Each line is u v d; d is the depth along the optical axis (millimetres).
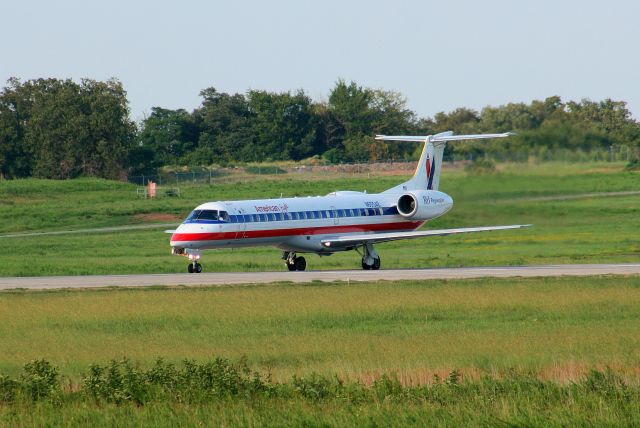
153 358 99875
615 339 108812
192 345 107875
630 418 72500
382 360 97438
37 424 73562
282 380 87250
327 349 104250
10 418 74875
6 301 140000
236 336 113875
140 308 133625
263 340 110688
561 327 118312
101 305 136375
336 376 84562
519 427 70750
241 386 82500
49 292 151375
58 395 81312
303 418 73750
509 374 86562
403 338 110938
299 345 107000
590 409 75438
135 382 82625
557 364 93562
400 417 73875
